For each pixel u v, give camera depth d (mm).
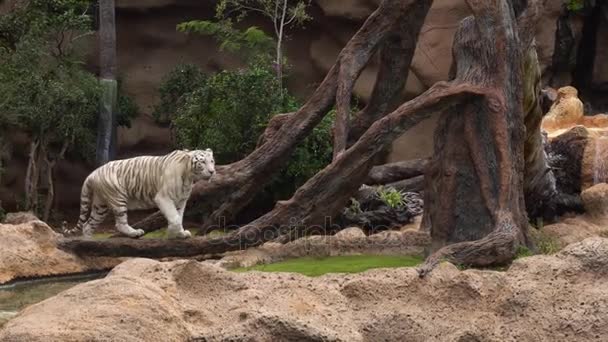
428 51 23594
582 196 19266
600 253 11906
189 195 15656
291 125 16297
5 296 14031
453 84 14430
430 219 14883
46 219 21578
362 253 15258
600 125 23406
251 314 10898
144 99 24938
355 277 12016
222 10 23625
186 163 15320
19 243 15445
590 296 11508
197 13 25250
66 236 16328
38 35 21422
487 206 13891
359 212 18141
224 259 14461
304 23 25078
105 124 22062
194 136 21719
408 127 14555
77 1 23406
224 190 16219
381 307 11727
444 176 14391
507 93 14344
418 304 11820
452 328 11508
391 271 12109
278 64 22781
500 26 14500
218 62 25000
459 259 12953
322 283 11922
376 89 17188
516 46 14602
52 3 22578
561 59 26094
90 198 16297
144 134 24672
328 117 20766
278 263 14336
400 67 17078
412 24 16906
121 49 25125
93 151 22703
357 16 24016
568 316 11359
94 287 10664
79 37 22375
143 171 15672
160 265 11680
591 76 27000
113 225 21500
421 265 12500
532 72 15719
